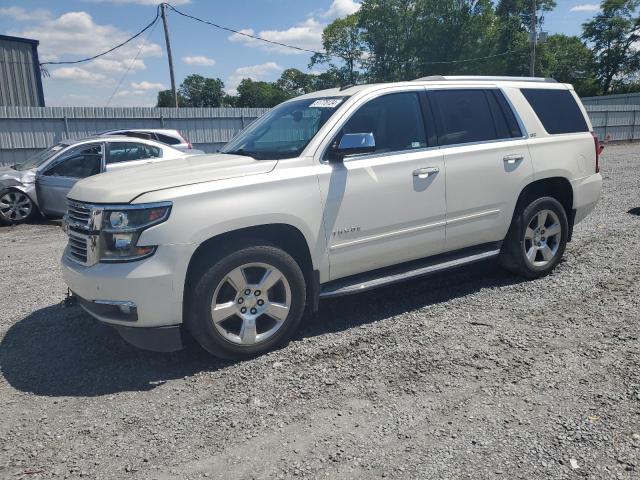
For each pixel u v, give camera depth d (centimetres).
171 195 374
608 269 592
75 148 1066
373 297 539
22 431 330
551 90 591
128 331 390
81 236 399
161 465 292
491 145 521
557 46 6309
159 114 1988
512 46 5397
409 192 470
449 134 504
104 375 400
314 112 477
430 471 278
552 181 573
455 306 505
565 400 338
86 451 308
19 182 1098
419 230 483
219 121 2119
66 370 411
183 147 1473
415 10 5700
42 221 1141
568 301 505
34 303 572
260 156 454
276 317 420
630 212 911
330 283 461
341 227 440
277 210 406
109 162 1046
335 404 346
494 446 296
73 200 413
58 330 489
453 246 512
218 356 405
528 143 547
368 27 5925
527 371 376
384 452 295
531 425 313
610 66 6575
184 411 346
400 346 424
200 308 387
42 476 286
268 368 398
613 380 358
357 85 509
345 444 304
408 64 5900
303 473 281
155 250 372
